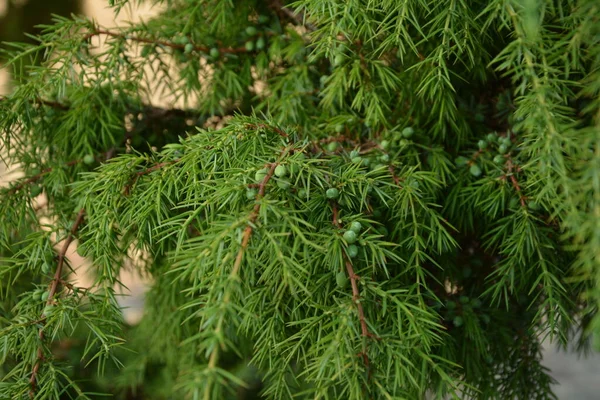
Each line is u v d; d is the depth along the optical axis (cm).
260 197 53
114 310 60
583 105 59
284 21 70
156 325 76
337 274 55
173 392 82
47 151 69
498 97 65
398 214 59
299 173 54
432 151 63
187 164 57
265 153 57
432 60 58
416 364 57
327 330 57
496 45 63
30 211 67
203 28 69
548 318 60
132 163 60
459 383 60
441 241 61
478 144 62
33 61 65
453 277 65
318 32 60
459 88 65
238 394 82
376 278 58
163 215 61
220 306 49
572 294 63
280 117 65
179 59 68
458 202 64
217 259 51
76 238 63
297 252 53
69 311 59
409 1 57
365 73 62
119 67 67
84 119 67
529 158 60
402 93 63
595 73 54
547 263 61
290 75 67
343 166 58
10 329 58
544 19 57
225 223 52
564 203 52
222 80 69
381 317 56
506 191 60
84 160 67
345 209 57
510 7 55
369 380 54
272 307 58
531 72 54
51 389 58
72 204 67
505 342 67
